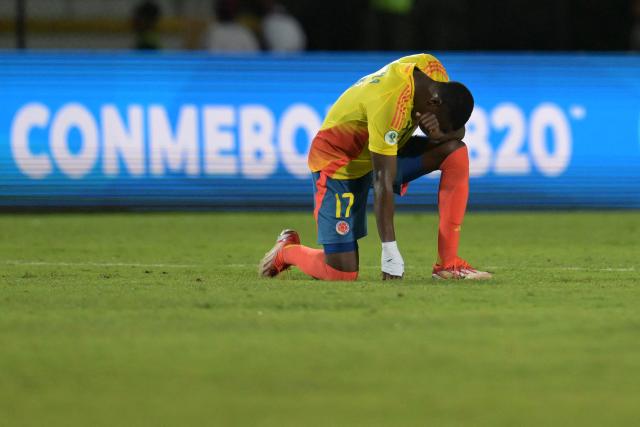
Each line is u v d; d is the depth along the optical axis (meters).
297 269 26.89
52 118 41.41
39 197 41.44
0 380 15.06
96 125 41.66
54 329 18.31
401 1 53.66
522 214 42.88
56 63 41.44
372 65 43.12
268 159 42.50
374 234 36.41
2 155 41.19
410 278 24.67
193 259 30.17
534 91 43.38
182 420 13.16
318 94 42.81
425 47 54.28
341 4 57.91
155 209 42.00
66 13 57.38
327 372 15.41
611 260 29.77
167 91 42.00
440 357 16.25
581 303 20.88
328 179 23.73
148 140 41.94
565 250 32.41
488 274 24.47
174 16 59.72
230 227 38.59
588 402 13.95
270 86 42.56
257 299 21.20
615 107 43.88
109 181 41.78
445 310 19.95
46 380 15.05
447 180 23.83
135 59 41.84
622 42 58.00
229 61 42.28
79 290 22.77
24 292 22.44
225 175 42.31
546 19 55.88
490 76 43.16
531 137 43.31
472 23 55.47
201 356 16.34
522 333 17.91
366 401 13.99
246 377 15.16
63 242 34.44
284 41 54.91
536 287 23.16
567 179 43.56
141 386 14.73
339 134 23.47
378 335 17.73
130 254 31.44
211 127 42.22
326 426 12.94
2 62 41.12
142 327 18.45
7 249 32.62
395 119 22.53
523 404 13.87
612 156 43.84
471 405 13.81
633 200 44.00
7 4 56.59
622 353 16.55
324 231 23.91
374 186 23.19
